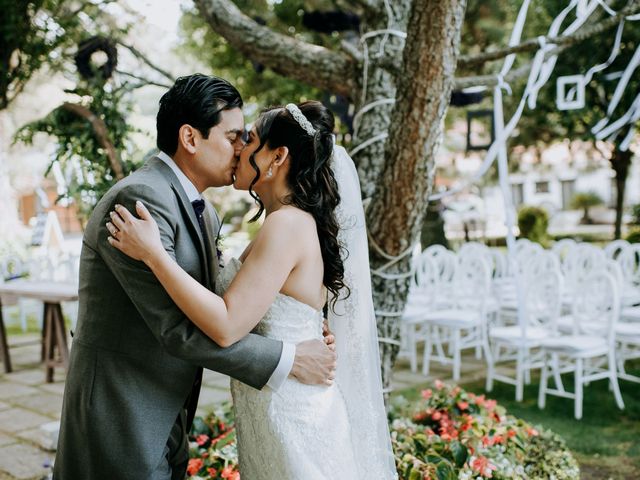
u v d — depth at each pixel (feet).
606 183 68.74
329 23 14.58
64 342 18.95
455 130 43.39
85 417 5.88
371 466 7.05
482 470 8.35
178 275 5.47
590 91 26.73
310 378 6.12
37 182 50.26
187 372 6.12
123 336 5.88
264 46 10.59
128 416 5.82
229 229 43.47
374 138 10.12
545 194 73.26
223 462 8.49
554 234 57.11
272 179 6.38
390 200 9.05
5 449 13.33
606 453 12.86
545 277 17.30
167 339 5.59
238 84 27.09
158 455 5.89
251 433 6.22
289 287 6.18
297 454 5.97
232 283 5.89
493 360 18.99
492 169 44.73
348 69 10.50
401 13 10.17
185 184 6.19
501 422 10.50
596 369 17.46
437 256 21.95
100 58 14.30
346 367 7.17
